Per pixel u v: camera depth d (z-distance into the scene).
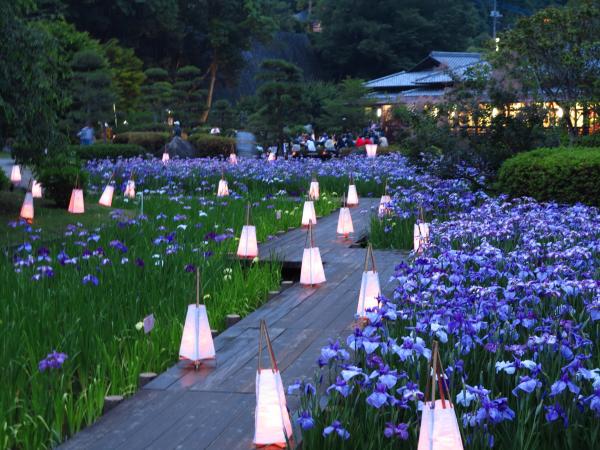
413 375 5.46
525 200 14.98
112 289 8.16
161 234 12.75
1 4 14.02
